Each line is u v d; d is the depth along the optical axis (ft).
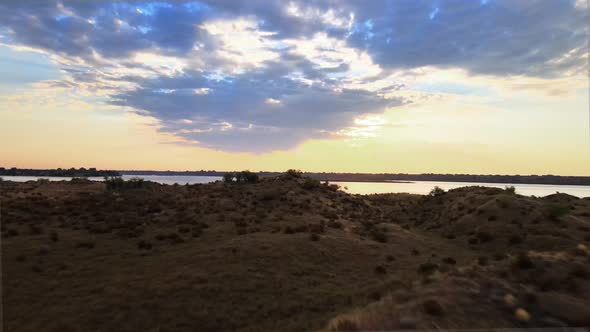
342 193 187.83
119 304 46.11
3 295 47.03
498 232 104.88
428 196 211.61
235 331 41.91
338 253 74.84
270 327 42.52
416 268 70.38
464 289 37.88
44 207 108.99
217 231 86.89
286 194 146.51
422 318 31.53
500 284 39.04
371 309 36.70
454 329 29.53
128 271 58.13
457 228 122.83
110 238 77.77
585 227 102.17
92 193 144.77
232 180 187.32
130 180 164.25
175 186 177.37
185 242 76.69
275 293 52.65
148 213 106.32
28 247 67.05
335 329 32.78
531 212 116.57
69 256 64.23
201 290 51.42
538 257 48.26
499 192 157.38
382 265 70.85
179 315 44.60
